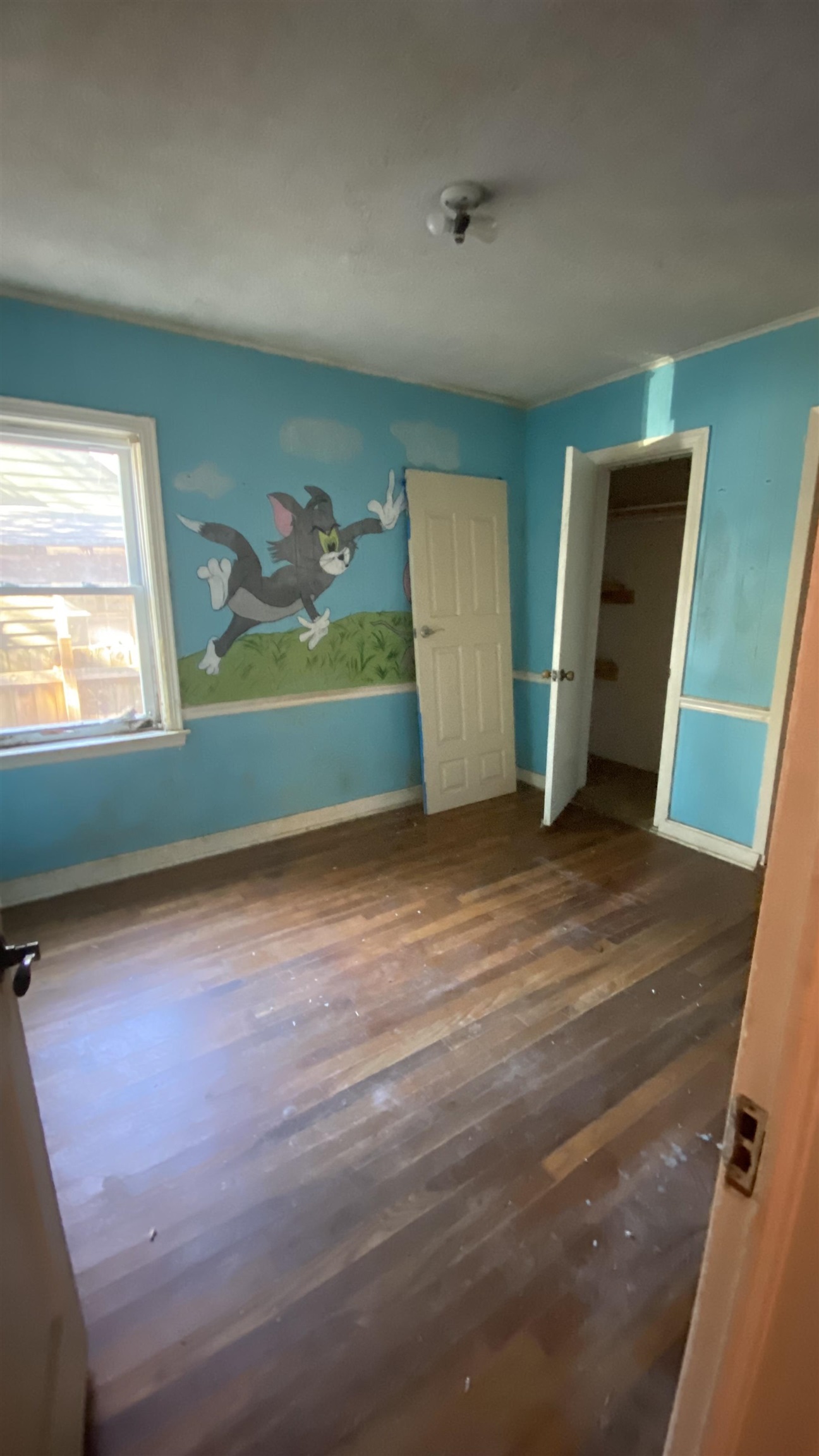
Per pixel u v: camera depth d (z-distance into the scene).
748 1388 0.47
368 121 1.60
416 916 2.71
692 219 2.04
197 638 3.14
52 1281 1.02
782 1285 0.44
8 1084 0.95
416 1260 1.37
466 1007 2.15
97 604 2.94
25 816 2.82
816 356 2.70
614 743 5.05
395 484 3.63
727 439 3.04
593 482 3.65
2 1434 0.74
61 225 2.05
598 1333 1.25
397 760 3.96
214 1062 1.91
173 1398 1.15
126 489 2.91
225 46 1.37
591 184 1.86
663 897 2.85
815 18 1.31
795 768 0.40
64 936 2.57
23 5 1.26
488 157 1.74
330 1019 2.09
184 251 2.22
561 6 1.28
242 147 1.69
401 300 2.60
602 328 2.88
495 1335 1.24
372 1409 1.13
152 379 2.84
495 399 3.92
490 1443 1.09
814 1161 0.42
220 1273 1.35
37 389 2.61
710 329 2.90
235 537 3.16
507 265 2.33
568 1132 1.68
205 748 3.24
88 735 2.97
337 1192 1.52
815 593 0.39
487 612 4.04
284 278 2.42
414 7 1.28
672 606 4.55
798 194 1.91
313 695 3.54
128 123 1.59
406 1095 1.79
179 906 2.80
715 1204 0.49
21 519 2.74
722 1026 2.05
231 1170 1.58
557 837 3.51
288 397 3.20
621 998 2.19
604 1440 1.09
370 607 3.66
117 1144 1.65
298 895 2.89
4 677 2.79
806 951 0.40
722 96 1.53
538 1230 1.43
